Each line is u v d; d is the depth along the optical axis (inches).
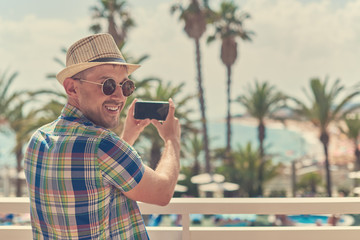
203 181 1052.5
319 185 1236.5
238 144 1190.3
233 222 718.5
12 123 910.4
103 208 45.4
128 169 45.0
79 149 45.1
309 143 2878.9
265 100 1154.7
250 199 77.1
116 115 50.0
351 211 74.7
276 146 5147.6
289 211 74.5
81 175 44.5
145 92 753.6
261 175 1143.0
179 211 74.9
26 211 75.4
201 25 1298.0
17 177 999.6
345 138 1183.6
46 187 46.5
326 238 77.0
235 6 1370.6
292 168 1244.5
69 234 45.4
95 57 47.5
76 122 47.7
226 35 1358.3
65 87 49.1
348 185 1254.3
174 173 49.7
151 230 76.7
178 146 55.1
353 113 1139.3
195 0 1280.8
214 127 7455.7
